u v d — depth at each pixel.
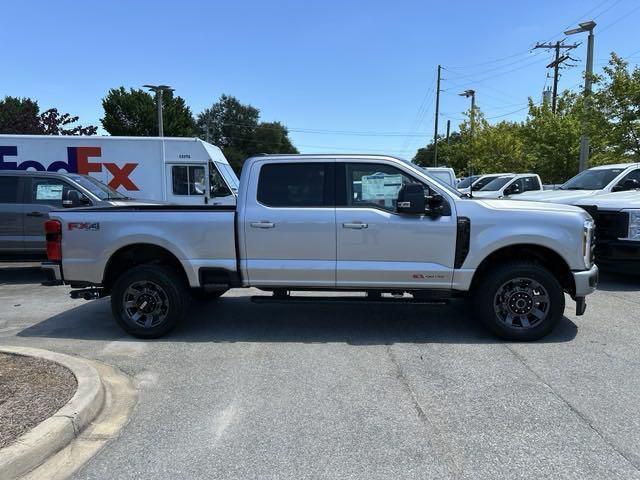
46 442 3.45
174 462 3.39
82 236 6.09
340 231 5.82
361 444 3.59
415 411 4.09
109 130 45.81
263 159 6.00
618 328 6.29
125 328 6.07
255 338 6.05
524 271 5.67
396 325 6.52
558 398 4.30
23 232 9.81
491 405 4.18
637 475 3.19
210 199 14.40
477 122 35.50
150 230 6.00
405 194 5.61
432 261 5.78
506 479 3.16
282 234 5.88
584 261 5.70
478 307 5.86
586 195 10.53
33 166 13.96
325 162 5.93
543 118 25.94
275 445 3.58
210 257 6.00
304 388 4.56
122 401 4.34
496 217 5.69
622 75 16.62
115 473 3.28
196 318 6.95
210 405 4.24
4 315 7.25
